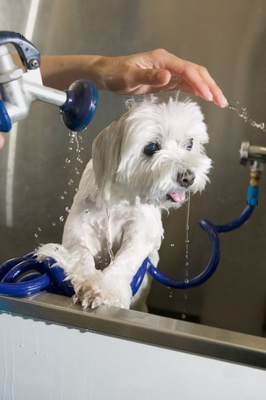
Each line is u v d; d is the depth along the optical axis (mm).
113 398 659
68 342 654
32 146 1306
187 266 1298
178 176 878
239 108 1217
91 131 1288
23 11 1240
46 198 1322
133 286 933
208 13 1191
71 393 674
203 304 1279
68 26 1248
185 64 802
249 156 1043
